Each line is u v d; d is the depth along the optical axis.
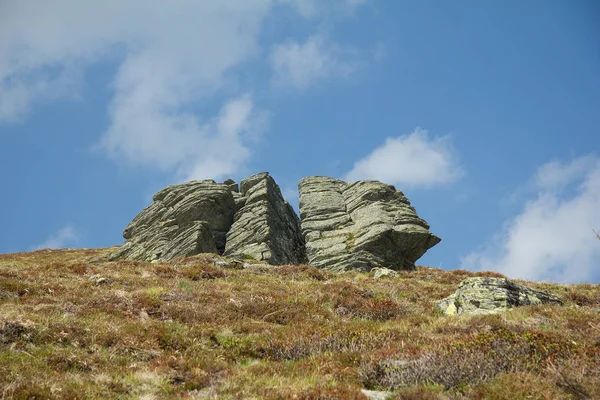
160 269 28.75
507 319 17.77
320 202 56.91
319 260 46.81
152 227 53.19
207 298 22.27
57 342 14.41
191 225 49.34
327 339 16.17
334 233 51.31
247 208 52.56
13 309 17.25
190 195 53.03
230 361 15.14
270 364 14.55
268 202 52.69
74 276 26.28
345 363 13.90
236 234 49.38
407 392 10.82
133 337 15.53
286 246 49.97
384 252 46.97
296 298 23.38
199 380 13.01
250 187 57.69
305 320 20.81
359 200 54.97
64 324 15.44
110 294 21.11
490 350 12.72
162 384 12.59
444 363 12.05
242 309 21.23
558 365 11.51
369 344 15.55
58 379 11.98
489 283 21.77
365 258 45.34
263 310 21.41
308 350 15.67
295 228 55.47
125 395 11.84
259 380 12.77
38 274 25.25
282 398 11.16
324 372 13.22
